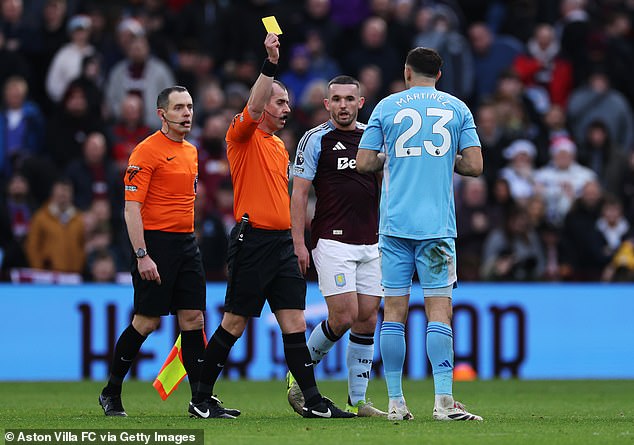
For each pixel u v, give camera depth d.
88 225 50.81
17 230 53.16
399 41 64.12
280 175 28.27
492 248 52.12
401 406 27.17
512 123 59.81
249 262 27.95
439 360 26.58
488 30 66.44
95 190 54.12
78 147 57.03
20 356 48.34
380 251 27.14
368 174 29.61
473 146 26.86
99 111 57.78
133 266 29.02
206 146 55.31
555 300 50.91
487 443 22.00
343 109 29.47
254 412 31.11
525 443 22.06
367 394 40.22
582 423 26.92
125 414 29.69
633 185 59.97
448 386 26.69
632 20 71.62
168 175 28.66
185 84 61.06
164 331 48.34
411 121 26.53
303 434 23.67
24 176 53.84
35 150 57.56
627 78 66.88
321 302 49.34
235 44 64.75
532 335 50.72
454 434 23.58
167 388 29.53
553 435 23.58
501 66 65.75
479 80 65.69
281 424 26.12
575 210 54.09
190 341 29.41
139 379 48.12
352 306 29.42
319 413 27.86
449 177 26.66
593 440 22.72
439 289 26.55
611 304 51.31
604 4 72.88
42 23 62.47
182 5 68.25
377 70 61.44
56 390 42.00
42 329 48.53
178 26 65.06
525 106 61.59
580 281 51.44
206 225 50.53
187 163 28.95
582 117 63.72
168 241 28.78
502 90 60.81
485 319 50.44
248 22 64.56
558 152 58.50
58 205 50.28
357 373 30.25
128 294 48.91
